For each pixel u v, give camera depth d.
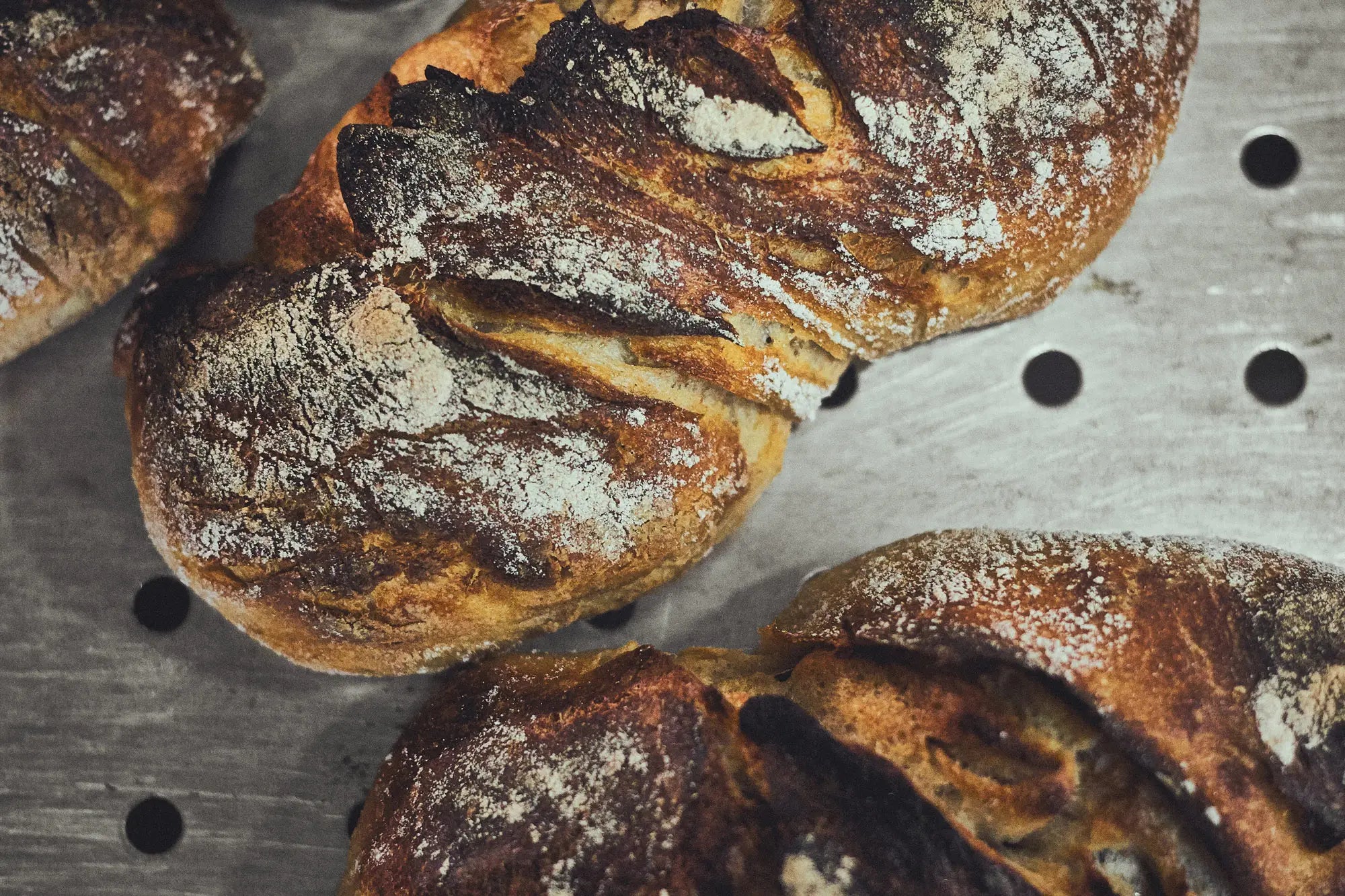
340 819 0.34
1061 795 0.28
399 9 0.35
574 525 0.30
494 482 0.30
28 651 0.34
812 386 0.32
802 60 0.30
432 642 0.31
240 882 0.33
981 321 0.34
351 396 0.30
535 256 0.30
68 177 0.32
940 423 0.35
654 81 0.29
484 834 0.28
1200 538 0.31
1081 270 0.34
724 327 0.30
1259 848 0.27
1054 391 0.35
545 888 0.27
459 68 0.31
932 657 0.29
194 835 0.34
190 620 0.34
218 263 0.32
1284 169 0.35
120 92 0.32
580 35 0.30
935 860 0.27
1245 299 0.35
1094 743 0.28
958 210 0.31
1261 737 0.28
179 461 0.30
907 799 0.27
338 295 0.30
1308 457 0.35
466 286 0.30
